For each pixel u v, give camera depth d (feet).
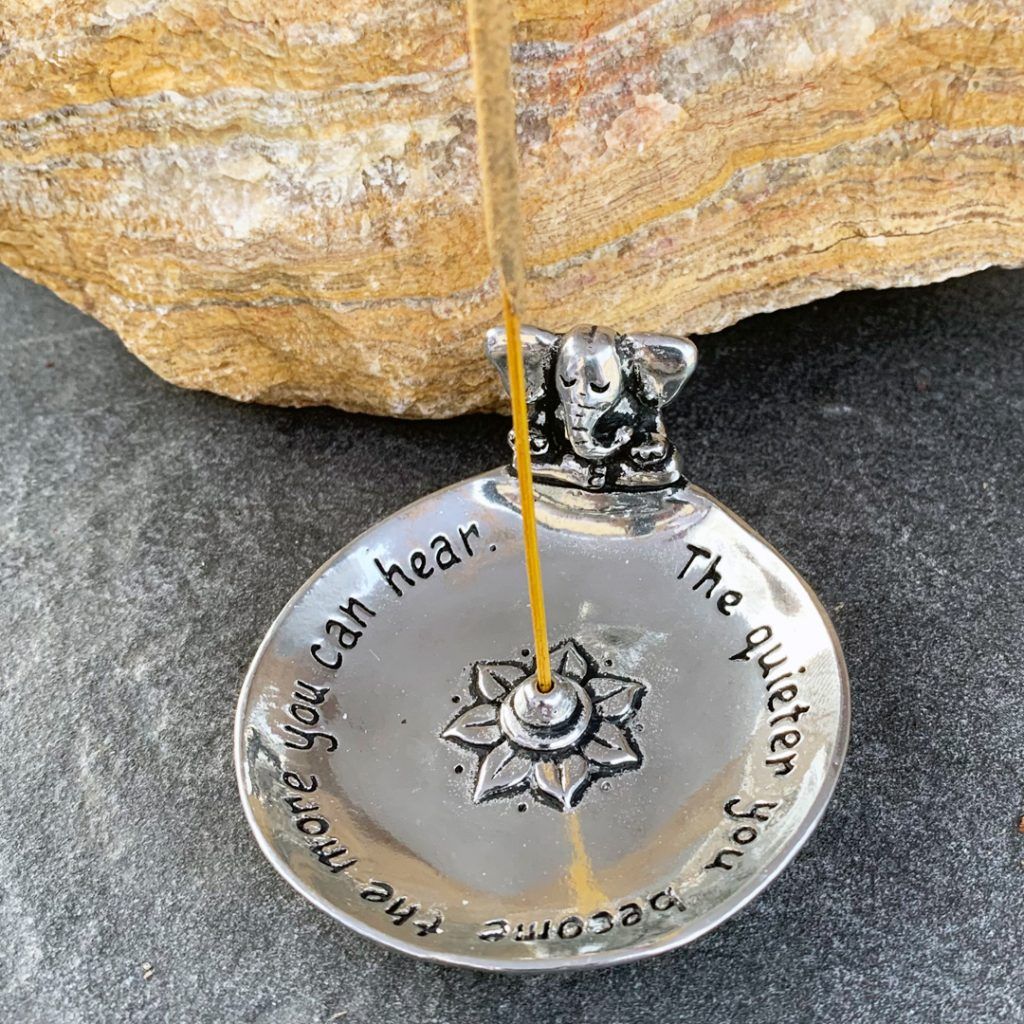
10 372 0.98
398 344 0.78
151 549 0.84
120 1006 0.61
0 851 0.68
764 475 0.84
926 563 0.78
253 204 0.71
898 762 0.67
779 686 0.63
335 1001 0.61
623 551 0.69
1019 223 0.81
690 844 0.58
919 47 0.72
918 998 0.59
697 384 0.91
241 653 0.77
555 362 0.64
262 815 0.58
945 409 0.88
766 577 0.66
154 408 0.94
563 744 0.62
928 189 0.79
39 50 0.66
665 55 0.70
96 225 0.74
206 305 0.78
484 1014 0.60
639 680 0.65
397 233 0.72
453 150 0.70
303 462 0.88
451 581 0.69
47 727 0.74
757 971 0.60
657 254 0.78
